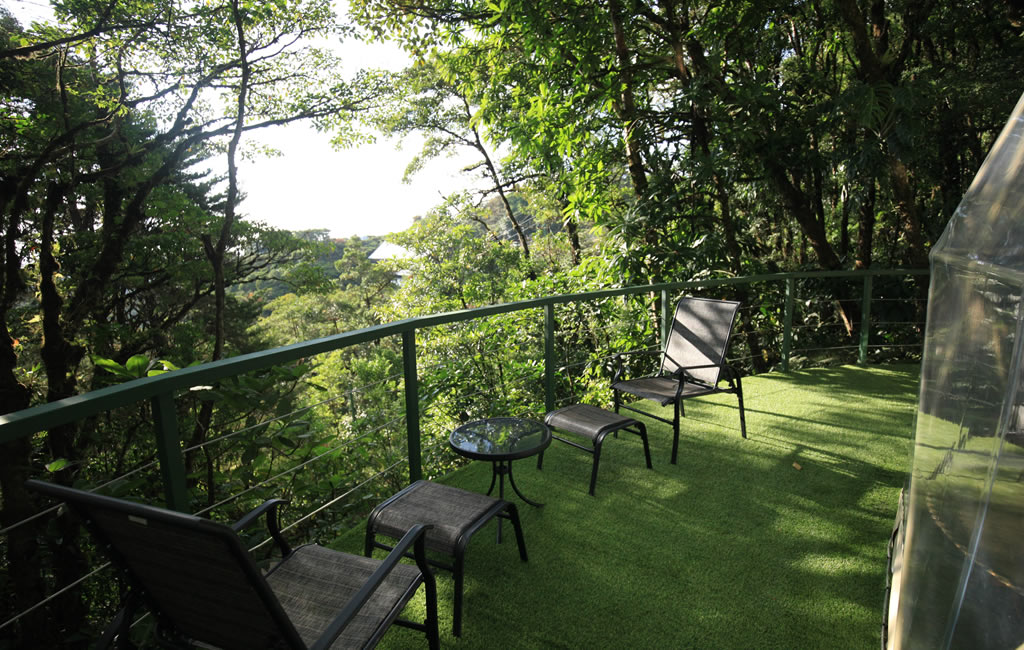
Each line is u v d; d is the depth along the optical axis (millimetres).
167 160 11078
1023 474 985
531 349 7508
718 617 2141
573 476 3420
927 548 1496
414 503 2230
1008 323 1097
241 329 21734
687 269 7574
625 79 7734
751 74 8398
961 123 7172
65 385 9023
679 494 3170
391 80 13203
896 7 7332
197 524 1084
